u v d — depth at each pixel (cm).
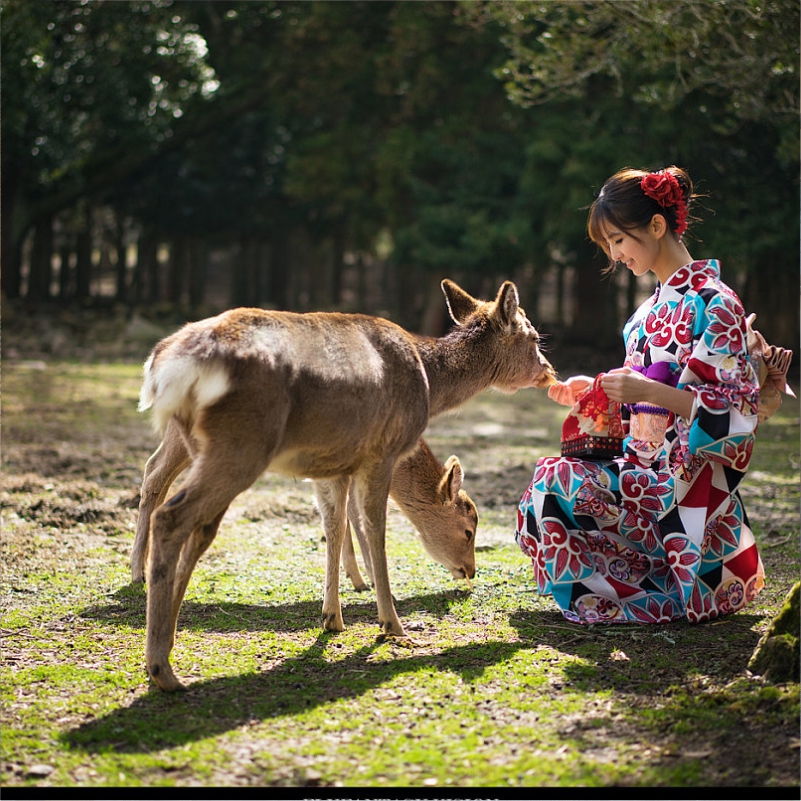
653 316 417
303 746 296
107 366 1719
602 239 421
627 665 365
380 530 405
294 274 3472
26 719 316
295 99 2302
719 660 366
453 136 2103
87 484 695
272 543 576
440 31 2002
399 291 3059
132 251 4841
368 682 351
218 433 335
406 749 294
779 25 626
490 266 2019
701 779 272
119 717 318
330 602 415
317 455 377
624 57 784
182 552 377
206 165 2766
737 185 1761
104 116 2350
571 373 1842
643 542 422
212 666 368
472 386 463
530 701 331
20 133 2134
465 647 393
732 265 1759
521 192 1994
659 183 404
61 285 3108
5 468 755
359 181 2280
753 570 421
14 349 1891
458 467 464
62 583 479
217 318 353
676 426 408
